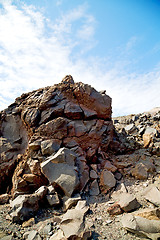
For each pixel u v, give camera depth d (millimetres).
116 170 7414
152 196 5273
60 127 7441
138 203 5047
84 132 7883
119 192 5973
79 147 7371
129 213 4715
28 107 8406
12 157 7793
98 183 6602
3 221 4605
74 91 8547
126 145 10102
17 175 6625
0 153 7848
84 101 8539
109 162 7750
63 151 6508
